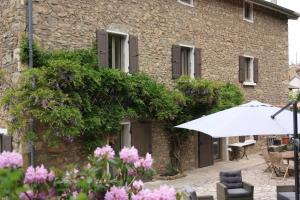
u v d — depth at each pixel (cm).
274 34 1956
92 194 294
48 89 952
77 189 294
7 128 983
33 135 970
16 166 280
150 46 1334
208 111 1437
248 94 1781
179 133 1394
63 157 1065
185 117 1390
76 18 1119
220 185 918
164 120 1381
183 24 1461
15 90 956
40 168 289
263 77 1880
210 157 1587
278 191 865
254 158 1753
